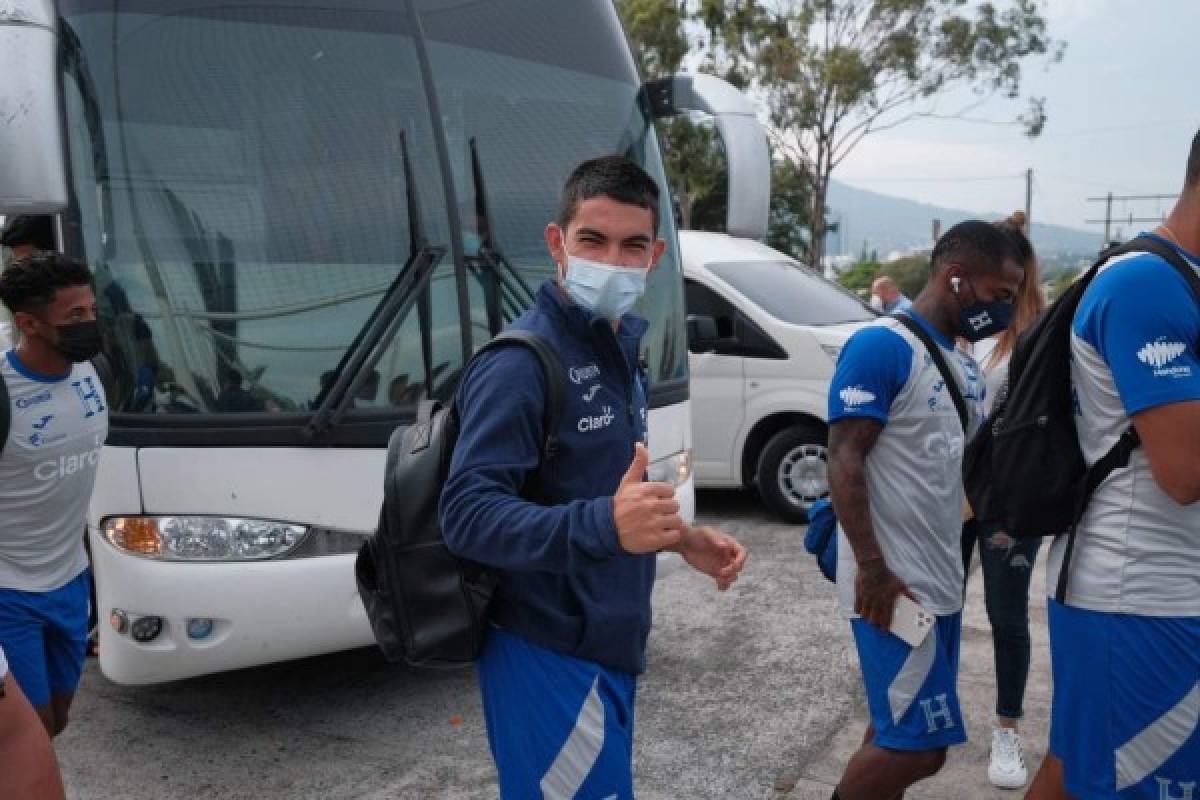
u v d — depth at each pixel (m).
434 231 3.94
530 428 1.95
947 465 2.63
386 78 3.96
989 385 3.54
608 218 2.00
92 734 4.10
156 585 3.62
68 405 3.00
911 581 2.62
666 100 4.87
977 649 4.75
